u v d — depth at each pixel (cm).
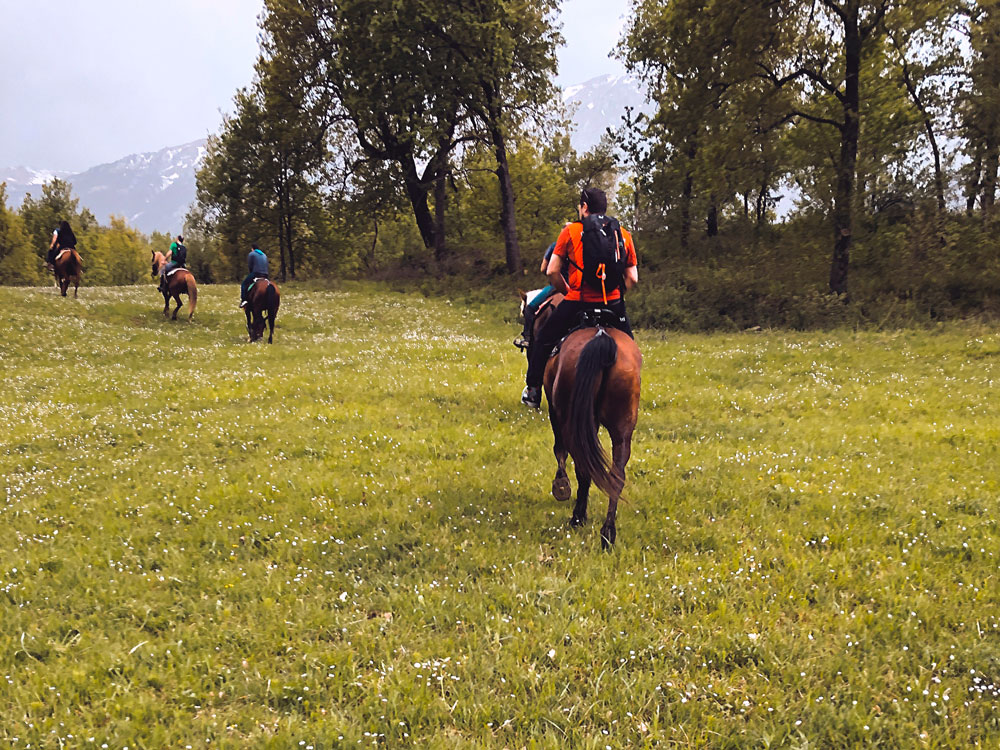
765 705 386
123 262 10725
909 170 2936
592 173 4609
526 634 457
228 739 363
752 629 465
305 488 784
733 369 1559
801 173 2983
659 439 1025
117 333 2122
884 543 617
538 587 527
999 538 609
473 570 566
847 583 531
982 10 2520
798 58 2331
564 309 649
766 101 2327
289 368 1641
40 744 360
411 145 3781
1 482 839
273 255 5600
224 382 1452
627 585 521
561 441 647
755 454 902
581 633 456
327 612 494
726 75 2353
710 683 406
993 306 2088
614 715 382
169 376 1538
